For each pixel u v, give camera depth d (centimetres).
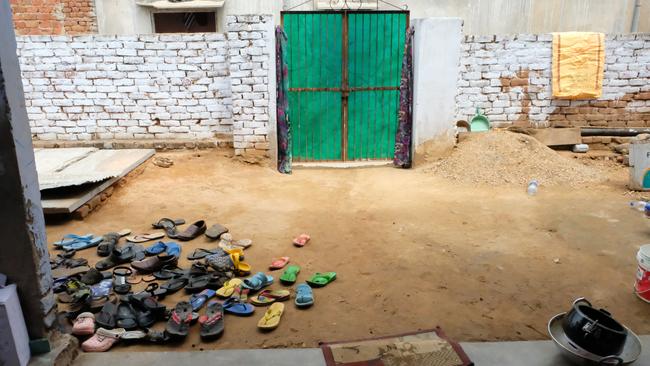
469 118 731
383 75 680
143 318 291
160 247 403
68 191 502
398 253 401
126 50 682
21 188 220
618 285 343
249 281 338
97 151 665
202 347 272
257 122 654
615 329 253
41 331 240
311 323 297
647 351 259
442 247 412
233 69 633
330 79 675
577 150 716
